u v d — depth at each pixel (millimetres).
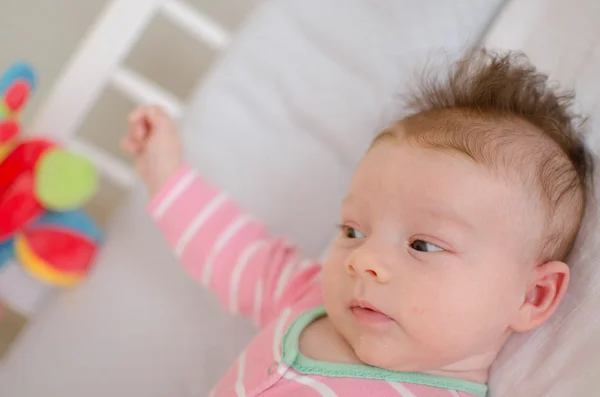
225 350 1068
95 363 1068
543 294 746
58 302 1114
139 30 1122
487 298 706
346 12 1137
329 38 1139
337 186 1106
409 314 700
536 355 786
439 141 734
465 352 737
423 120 773
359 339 722
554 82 904
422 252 709
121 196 1478
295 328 821
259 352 828
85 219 1138
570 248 782
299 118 1136
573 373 744
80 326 1083
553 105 803
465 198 704
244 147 1139
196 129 1149
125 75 1174
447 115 773
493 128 743
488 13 1081
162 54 1493
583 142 816
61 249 1095
